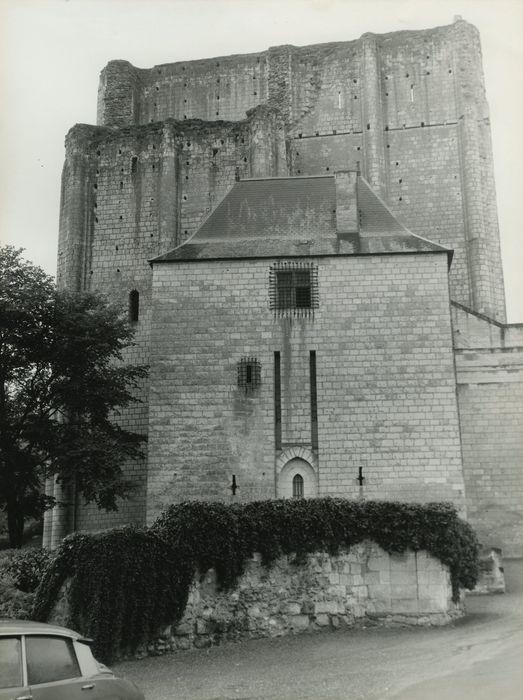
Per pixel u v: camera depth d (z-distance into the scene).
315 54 64.31
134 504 49.53
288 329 40.56
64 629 14.06
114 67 66.62
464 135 59.31
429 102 61.28
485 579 32.72
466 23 61.50
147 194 58.00
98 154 59.22
